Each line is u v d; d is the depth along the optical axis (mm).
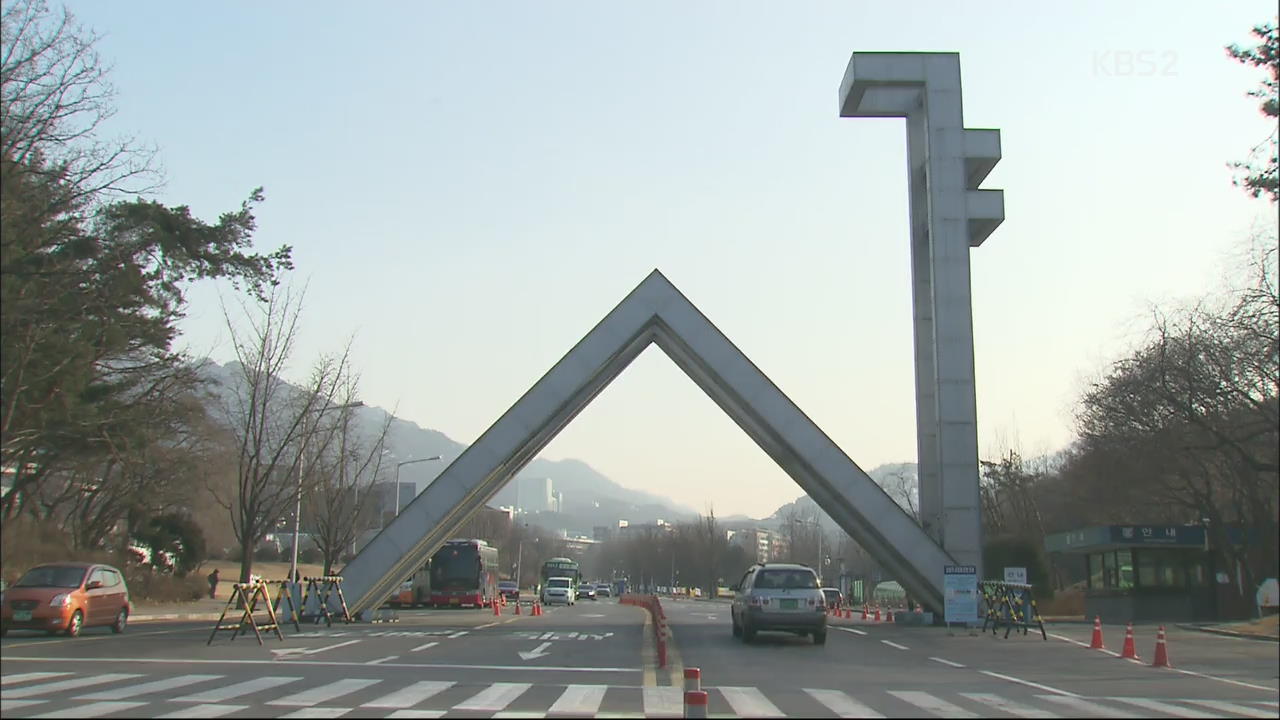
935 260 37219
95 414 34281
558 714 12773
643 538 163000
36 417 31203
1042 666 20422
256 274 34406
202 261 33719
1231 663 21234
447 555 54062
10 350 28031
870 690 15773
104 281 31672
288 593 29672
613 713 12914
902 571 36281
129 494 47875
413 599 55594
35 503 45250
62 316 30688
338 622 33344
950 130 38188
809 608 24828
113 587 27688
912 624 37219
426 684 15867
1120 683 17234
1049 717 12859
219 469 50062
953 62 38656
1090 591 44031
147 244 32469
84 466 39938
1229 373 39906
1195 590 40125
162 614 38281
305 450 44844
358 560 33594
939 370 36500
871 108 40562
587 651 22750
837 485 34500
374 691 14836
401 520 33781
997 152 38062
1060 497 69000
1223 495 51188
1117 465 47812
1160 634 20734
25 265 28688
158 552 51812
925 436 38906
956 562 34469
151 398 38031
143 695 13836
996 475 67688
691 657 21453
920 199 40250
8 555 37656
